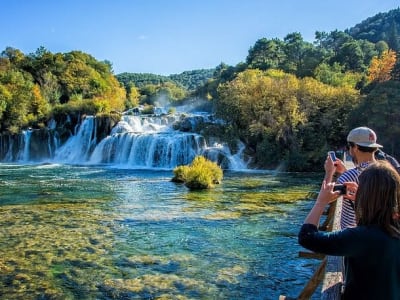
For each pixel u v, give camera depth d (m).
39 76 89.69
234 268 10.89
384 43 110.62
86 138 54.75
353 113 42.66
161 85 134.25
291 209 18.78
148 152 45.97
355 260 2.88
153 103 121.88
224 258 11.70
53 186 27.11
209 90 100.38
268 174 36.91
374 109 40.81
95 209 18.69
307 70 79.06
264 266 11.07
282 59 109.69
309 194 23.53
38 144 56.06
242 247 12.77
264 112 44.59
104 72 109.25
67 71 90.62
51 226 15.25
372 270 2.82
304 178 33.00
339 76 72.00
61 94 87.50
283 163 41.25
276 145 43.06
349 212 5.10
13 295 9.00
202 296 9.10
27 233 14.21
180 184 28.30
